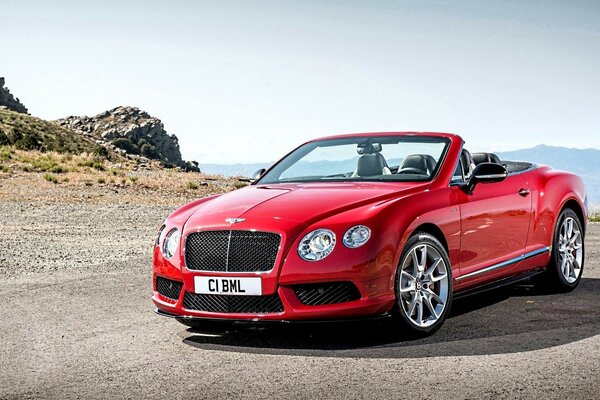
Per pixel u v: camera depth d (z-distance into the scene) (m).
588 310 6.04
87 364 4.66
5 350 5.09
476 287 5.98
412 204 5.23
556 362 4.36
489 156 7.07
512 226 6.30
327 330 5.49
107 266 9.24
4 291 7.51
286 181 6.21
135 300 6.95
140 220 15.89
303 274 4.82
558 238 6.92
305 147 6.80
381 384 4.01
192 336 5.43
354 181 5.88
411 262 5.21
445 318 5.40
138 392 4.02
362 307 4.83
